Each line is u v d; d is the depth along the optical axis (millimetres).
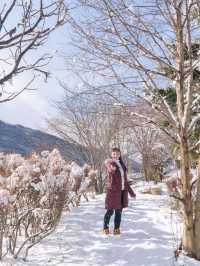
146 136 14336
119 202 5598
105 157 13516
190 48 4711
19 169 5027
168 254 4855
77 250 4934
